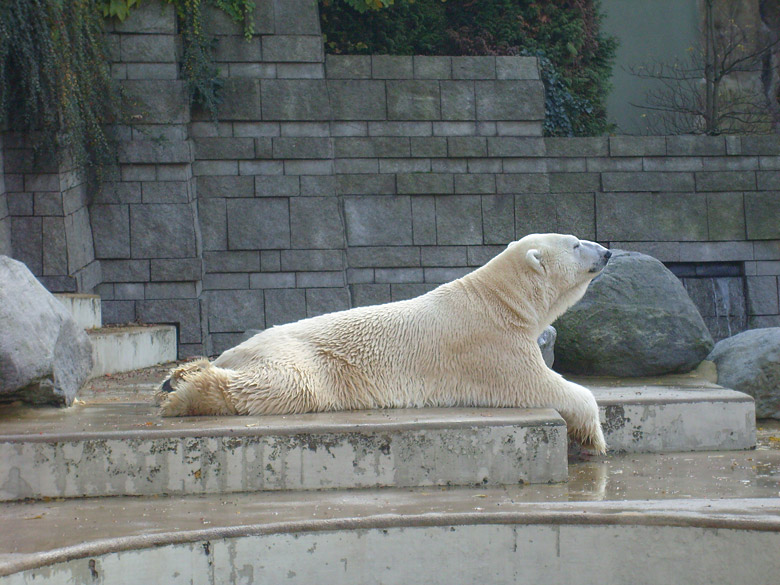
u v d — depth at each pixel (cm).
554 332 1033
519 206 1566
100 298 1366
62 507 580
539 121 1574
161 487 612
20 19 1143
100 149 1330
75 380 781
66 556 450
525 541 521
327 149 1516
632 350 1063
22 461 604
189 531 495
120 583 471
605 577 519
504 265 752
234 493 618
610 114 2180
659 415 805
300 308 1498
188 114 1453
